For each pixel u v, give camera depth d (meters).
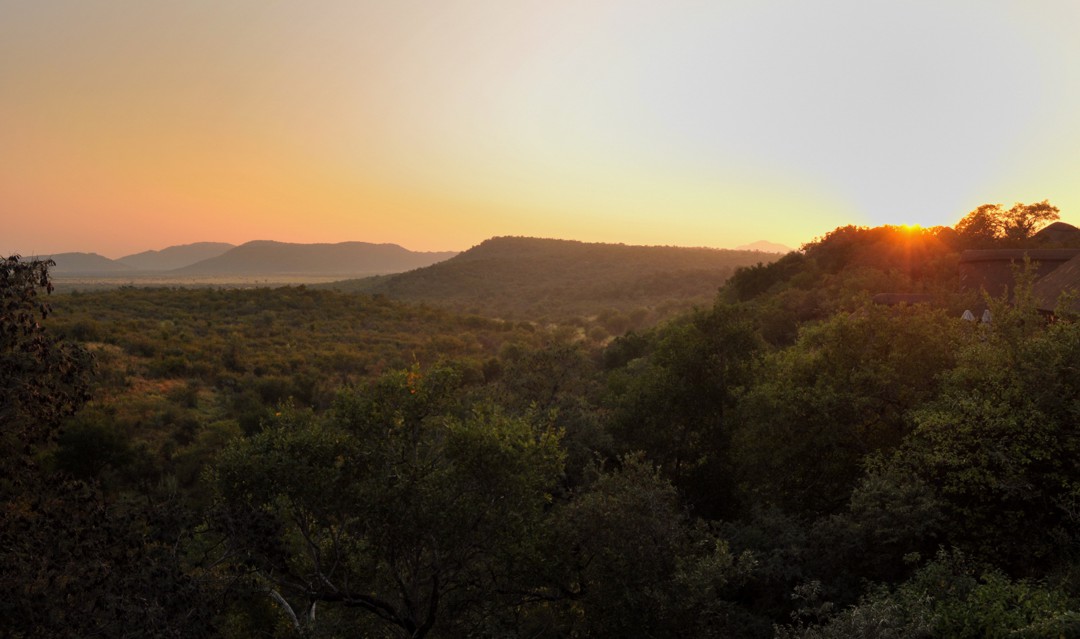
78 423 29.61
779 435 16.70
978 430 11.14
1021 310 13.31
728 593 12.79
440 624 12.20
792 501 15.90
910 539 11.03
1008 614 7.78
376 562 11.61
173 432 38.59
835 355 16.75
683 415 22.36
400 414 11.35
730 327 22.53
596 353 71.38
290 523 11.34
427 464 11.24
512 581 12.68
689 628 11.04
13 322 7.43
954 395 12.82
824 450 15.90
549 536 12.33
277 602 13.65
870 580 11.15
